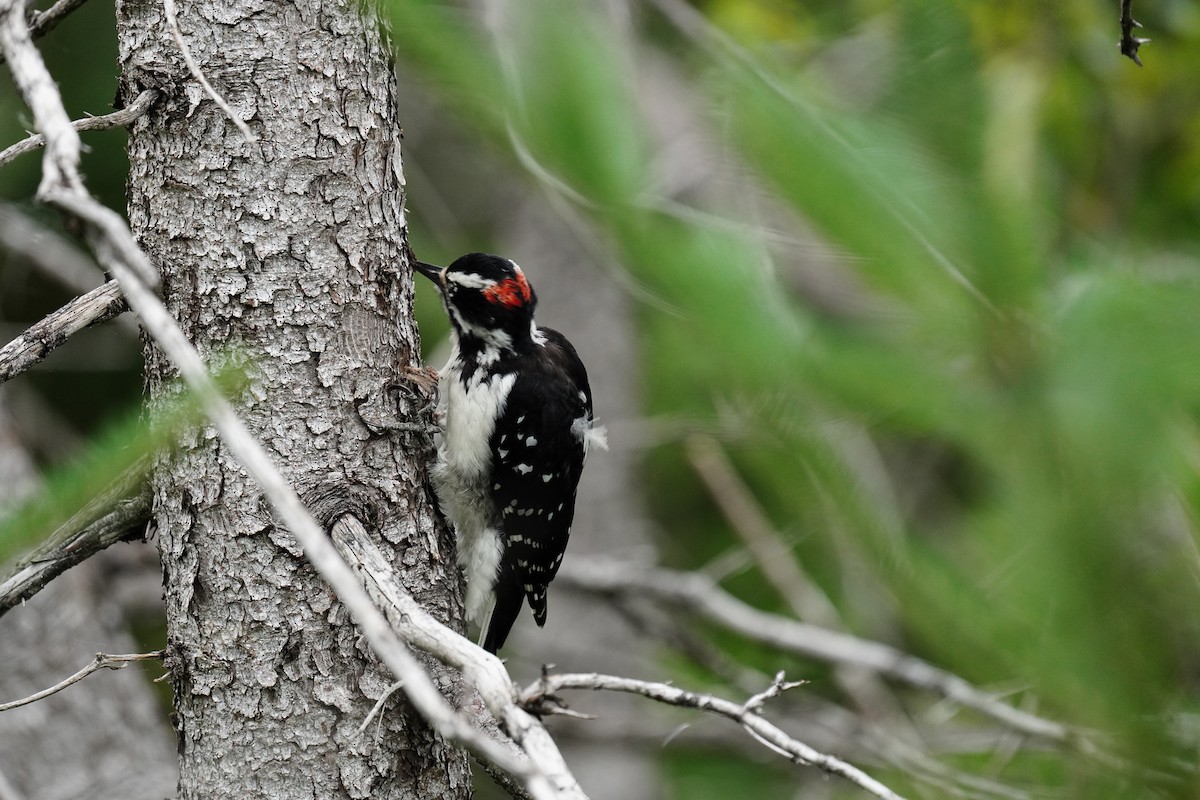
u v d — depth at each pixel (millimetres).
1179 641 3184
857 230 2838
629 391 18000
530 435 10688
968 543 3590
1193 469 2945
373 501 7219
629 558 17594
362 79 7230
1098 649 3250
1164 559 3076
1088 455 2906
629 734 13844
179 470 6965
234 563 6898
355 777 6910
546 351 11438
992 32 7789
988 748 9758
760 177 2879
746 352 3033
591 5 2887
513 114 2848
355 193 7207
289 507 3898
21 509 3592
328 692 6902
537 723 4992
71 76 13836
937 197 2852
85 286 13383
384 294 7391
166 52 6930
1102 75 10930
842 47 3834
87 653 12805
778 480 3553
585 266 18266
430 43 2852
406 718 7074
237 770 6879
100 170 14164
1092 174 10438
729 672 13562
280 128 7000
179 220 6973
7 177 13234
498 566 10719
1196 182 10195
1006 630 3553
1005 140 3248
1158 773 3391
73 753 12453
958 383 2975
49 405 16016
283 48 7000
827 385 3059
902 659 12234
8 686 12344
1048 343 2865
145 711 13281
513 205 18922
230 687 6898
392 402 7410
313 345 7082
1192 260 3529
